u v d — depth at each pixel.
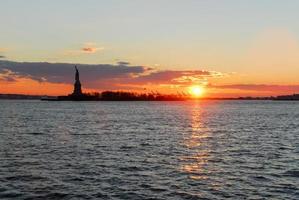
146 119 124.38
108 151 50.53
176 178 34.53
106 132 77.81
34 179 33.53
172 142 61.12
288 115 152.00
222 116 144.38
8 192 29.36
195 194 29.41
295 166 40.12
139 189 30.75
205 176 35.41
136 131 80.38
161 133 76.25
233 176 35.41
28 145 55.53
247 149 52.97
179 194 29.42
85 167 39.16
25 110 194.50
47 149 51.69
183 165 40.81
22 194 28.91
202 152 50.12
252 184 32.34
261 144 58.59
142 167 39.50
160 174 36.19
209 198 28.41
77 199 27.94
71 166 39.59
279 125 97.75
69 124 99.31
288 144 58.62
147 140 63.75
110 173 36.44
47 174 35.56
